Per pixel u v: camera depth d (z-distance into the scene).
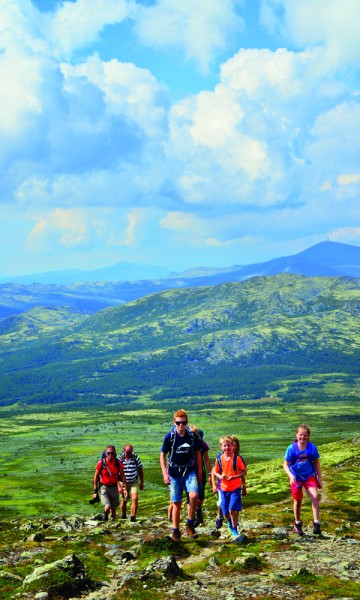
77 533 26.94
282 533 22.84
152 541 20.83
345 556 18.72
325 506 47.78
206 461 21.56
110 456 30.80
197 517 26.61
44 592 15.02
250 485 112.69
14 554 21.67
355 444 177.38
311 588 14.74
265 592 14.50
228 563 17.67
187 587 15.34
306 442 22.05
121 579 16.48
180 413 20.11
